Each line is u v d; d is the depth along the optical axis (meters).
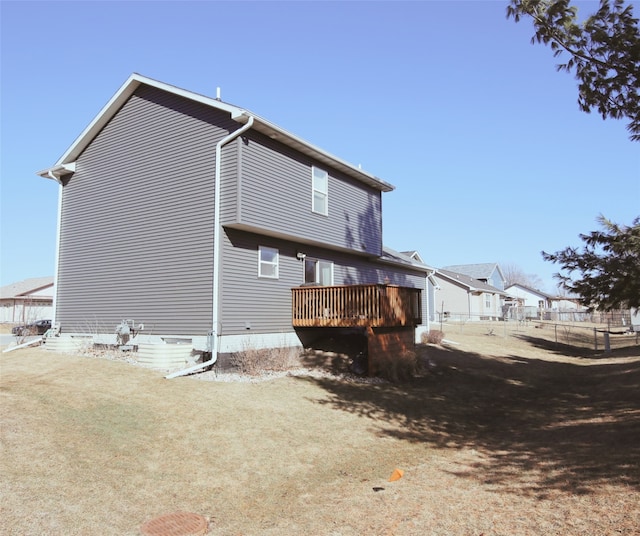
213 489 6.24
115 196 15.52
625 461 6.44
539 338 30.69
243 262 13.66
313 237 15.91
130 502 5.57
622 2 8.06
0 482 5.40
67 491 5.52
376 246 20.09
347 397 11.55
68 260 16.59
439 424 10.34
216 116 13.38
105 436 7.37
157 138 14.66
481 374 16.25
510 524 4.80
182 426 8.30
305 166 15.81
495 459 7.62
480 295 48.69
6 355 13.82
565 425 9.55
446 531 4.79
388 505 5.72
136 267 14.65
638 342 29.28
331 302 14.81
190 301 13.24
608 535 4.28
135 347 14.16
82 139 16.19
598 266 8.52
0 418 7.38
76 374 10.99
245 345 13.38
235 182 12.81
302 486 6.57
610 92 8.82
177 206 13.91
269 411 9.73
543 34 8.61
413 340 17.17
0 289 54.44
